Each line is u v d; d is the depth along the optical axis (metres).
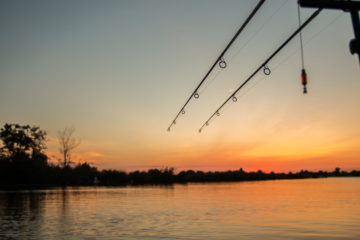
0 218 13.74
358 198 25.33
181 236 9.73
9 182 53.81
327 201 22.38
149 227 11.34
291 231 10.52
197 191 36.75
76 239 9.32
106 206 18.83
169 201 22.55
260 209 17.12
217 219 13.34
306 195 29.31
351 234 10.02
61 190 40.56
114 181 66.81
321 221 12.77
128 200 23.45
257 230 10.73
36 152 57.91
